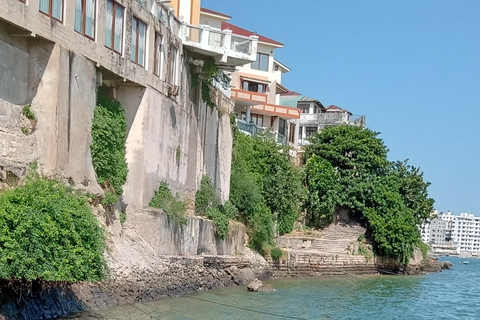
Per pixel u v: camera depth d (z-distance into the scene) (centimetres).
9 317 1519
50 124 1881
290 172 4891
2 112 1753
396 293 3819
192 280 2723
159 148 2733
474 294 4228
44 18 1838
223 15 5831
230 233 3447
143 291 2236
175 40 2928
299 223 5334
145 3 2606
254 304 2609
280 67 6888
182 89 3059
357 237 5228
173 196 2869
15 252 1419
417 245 5928
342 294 3444
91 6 2138
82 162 2080
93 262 1628
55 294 1753
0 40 1739
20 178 1750
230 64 3362
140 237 2492
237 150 4388
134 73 2467
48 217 1509
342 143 5591
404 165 6047
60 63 1905
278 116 6125
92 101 2148
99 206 2206
